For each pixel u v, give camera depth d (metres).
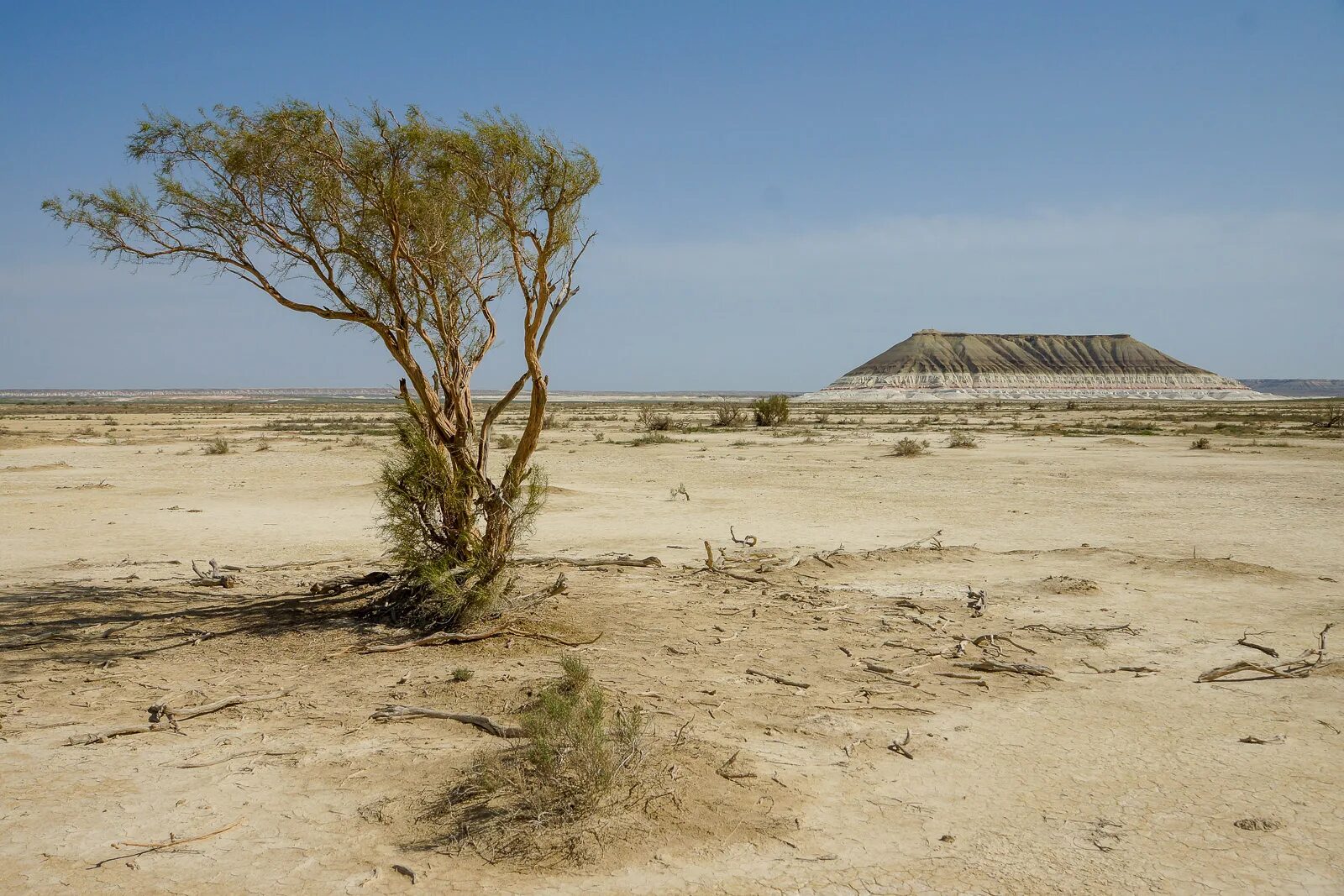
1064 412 105.69
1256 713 7.45
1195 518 19.00
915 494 23.91
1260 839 5.32
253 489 25.70
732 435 55.03
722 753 6.52
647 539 16.84
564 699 6.66
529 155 9.71
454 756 6.57
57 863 5.11
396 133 9.62
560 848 5.23
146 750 6.77
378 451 40.81
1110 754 6.62
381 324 10.14
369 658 9.06
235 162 9.67
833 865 5.06
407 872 4.99
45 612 11.04
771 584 12.57
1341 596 11.63
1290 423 66.31
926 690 8.09
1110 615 10.78
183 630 10.21
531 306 10.02
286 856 5.19
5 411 111.56
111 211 9.84
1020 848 5.24
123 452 41.34
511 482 10.38
